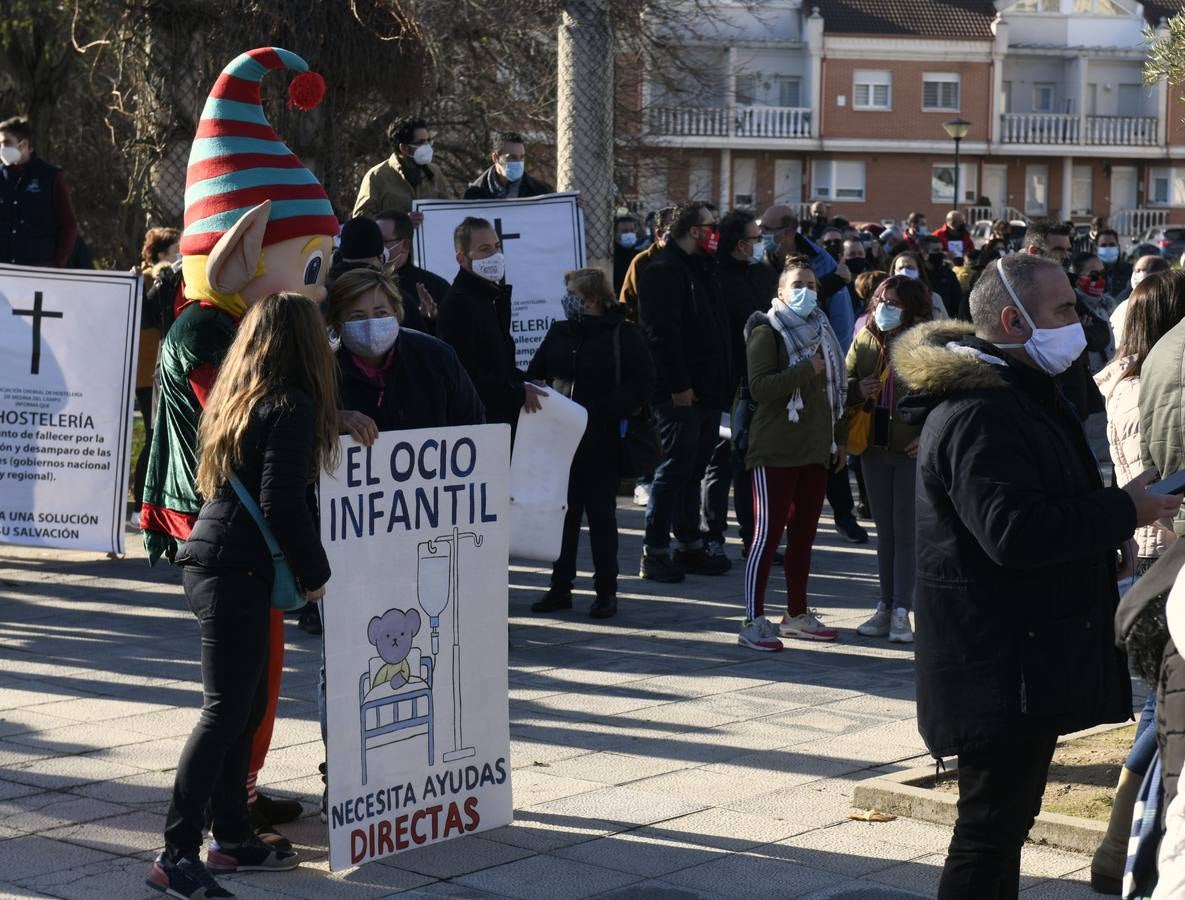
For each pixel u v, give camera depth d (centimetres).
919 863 493
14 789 563
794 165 5353
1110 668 383
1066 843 502
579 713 672
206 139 536
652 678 737
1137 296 504
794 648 805
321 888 472
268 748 559
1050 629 376
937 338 395
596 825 529
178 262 1092
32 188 1106
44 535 965
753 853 502
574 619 868
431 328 884
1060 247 1207
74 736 630
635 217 2062
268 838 501
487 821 520
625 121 2242
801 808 547
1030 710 372
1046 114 5472
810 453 793
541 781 577
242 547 454
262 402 452
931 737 388
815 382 792
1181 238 4231
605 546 868
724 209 5250
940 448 379
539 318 1088
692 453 972
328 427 461
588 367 852
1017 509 364
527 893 468
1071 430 394
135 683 716
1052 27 5506
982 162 5469
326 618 472
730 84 5041
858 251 1512
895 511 815
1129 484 376
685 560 1015
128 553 1049
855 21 5338
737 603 920
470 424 556
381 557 485
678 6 2153
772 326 794
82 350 958
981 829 387
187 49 1548
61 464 962
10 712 665
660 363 944
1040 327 386
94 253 2005
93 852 501
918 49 5331
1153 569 353
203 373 499
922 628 391
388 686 490
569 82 1281
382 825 491
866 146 5328
